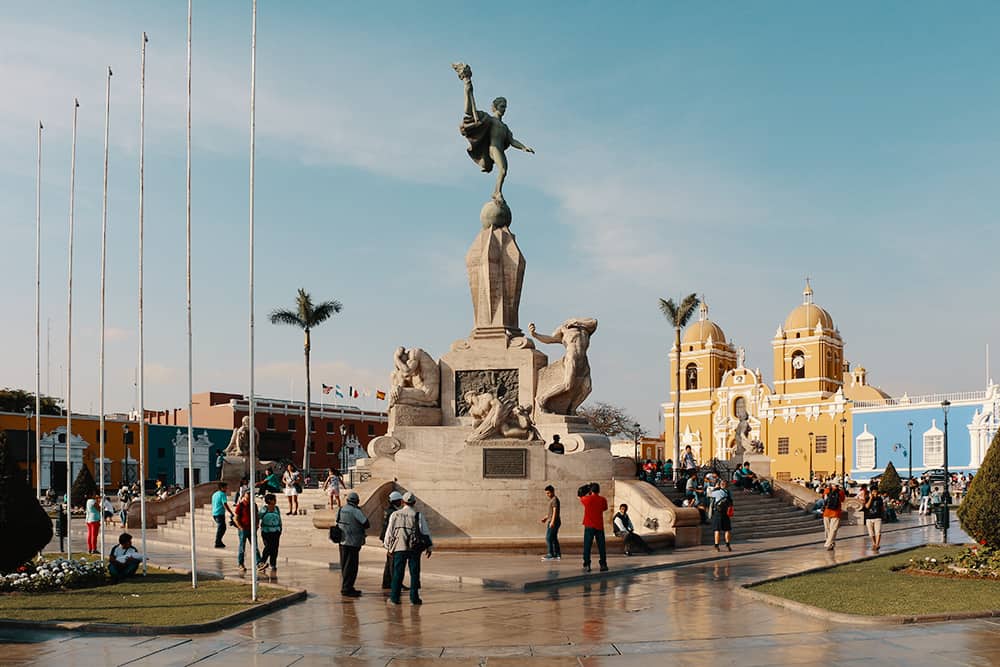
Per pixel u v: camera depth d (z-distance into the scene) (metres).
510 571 20.00
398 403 32.84
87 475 58.91
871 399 103.81
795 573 19.17
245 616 14.34
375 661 11.31
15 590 17.06
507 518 27.44
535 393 33.06
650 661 11.09
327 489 32.22
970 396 88.31
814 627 13.16
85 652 11.83
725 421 109.44
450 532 27.28
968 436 86.88
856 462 95.38
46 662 11.23
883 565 21.06
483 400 31.08
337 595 16.89
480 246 34.66
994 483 18.47
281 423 91.81
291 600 16.05
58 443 74.00
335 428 96.75
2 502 17.94
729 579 19.19
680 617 14.20
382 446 30.55
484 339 33.88
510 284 34.44
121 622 13.52
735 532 32.03
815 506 37.81
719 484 30.20
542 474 27.95
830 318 106.31
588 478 28.61
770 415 103.81
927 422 90.25
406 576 19.73
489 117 35.47
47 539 18.84
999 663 10.77
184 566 22.00
